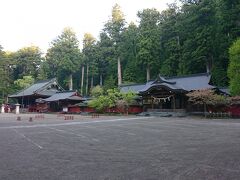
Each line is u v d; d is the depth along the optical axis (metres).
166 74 63.66
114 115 49.66
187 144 13.94
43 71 99.00
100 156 11.21
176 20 68.38
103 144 14.34
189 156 10.89
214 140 15.05
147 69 69.31
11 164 9.88
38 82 84.88
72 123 28.91
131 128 22.88
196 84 47.84
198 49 55.72
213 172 8.43
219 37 55.78
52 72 98.88
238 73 37.31
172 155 11.19
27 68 104.06
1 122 30.94
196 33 57.31
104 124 27.19
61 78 97.50
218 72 54.12
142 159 10.53
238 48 37.09
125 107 52.09
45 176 8.28
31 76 97.94
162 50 70.69
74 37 91.75
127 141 15.38
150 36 68.12
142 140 15.74
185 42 59.88
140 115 47.91
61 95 70.62
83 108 62.12
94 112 57.97
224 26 52.91
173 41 65.38
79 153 11.89
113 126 24.81
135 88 60.25
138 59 68.94
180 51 63.62
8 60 98.94
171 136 17.34
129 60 78.88
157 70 70.88
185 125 25.08
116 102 52.53
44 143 14.77
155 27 70.94
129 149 12.79
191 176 8.08
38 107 73.06
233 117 38.53
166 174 8.34
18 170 9.01
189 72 59.28
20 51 105.69
